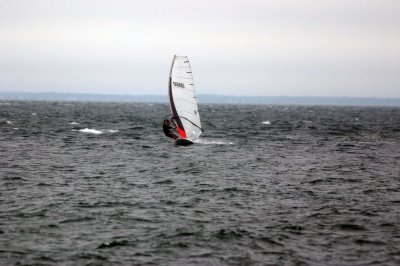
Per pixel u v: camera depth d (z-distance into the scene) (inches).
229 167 3208.7
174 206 2097.7
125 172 2960.1
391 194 2418.8
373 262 1471.5
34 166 3115.2
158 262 1460.4
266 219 1910.7
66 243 1600.6
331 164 3447.3
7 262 1433.3
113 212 1973.4
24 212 1950.1
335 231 1763.0
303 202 2206.0
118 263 1448.1
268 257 1508.4
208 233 1713.8
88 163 3299.7
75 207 2044.8
